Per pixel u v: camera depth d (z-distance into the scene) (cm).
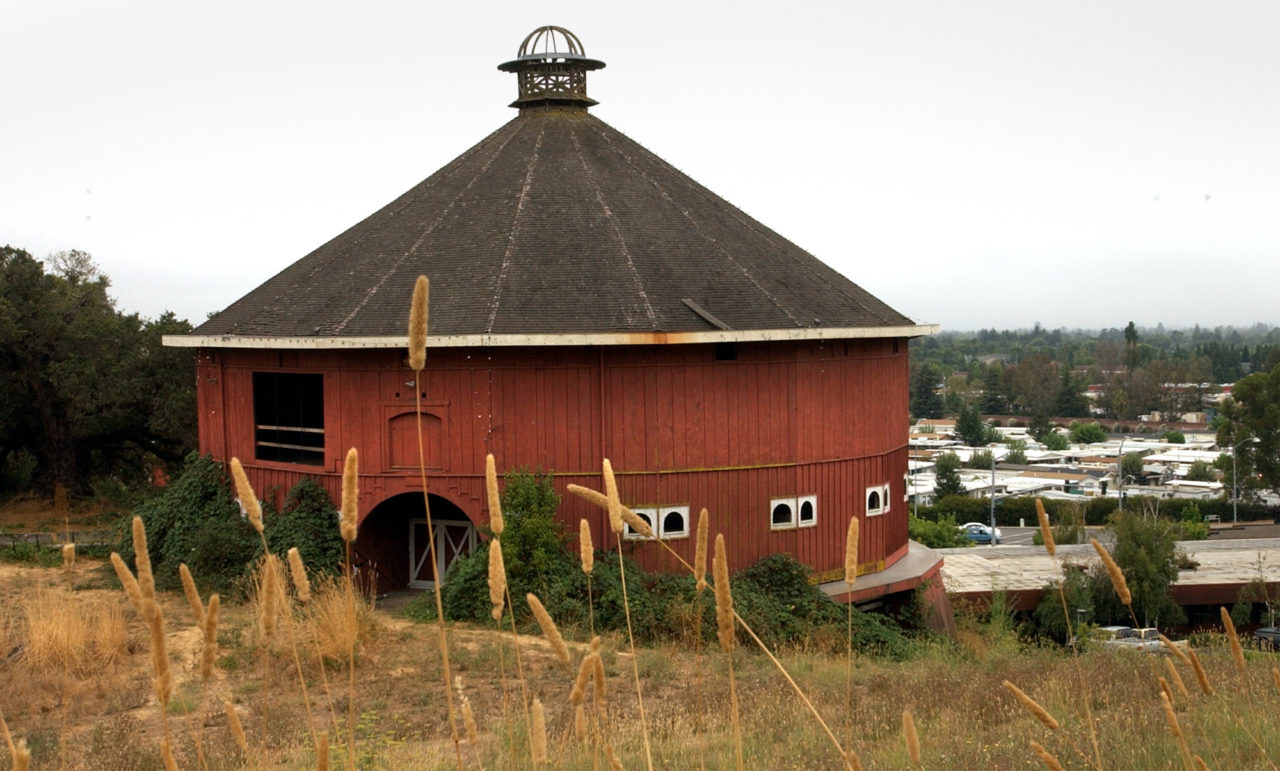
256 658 1986
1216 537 7262
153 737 1544
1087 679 1538
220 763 1335
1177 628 4388
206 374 3053
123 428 3953
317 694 1802
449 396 2633
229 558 2670
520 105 3409
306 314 2806
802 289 2995
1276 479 9012
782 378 2795
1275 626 4325
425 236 2948
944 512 9038
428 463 2647
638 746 1292
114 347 3784
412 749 1384
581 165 3128
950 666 2144
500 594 572
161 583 2644
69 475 3878
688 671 2041
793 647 2414
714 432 2705
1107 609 4150
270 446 2894
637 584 2484
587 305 2648
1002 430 18350
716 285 2822
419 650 2114
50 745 1482
